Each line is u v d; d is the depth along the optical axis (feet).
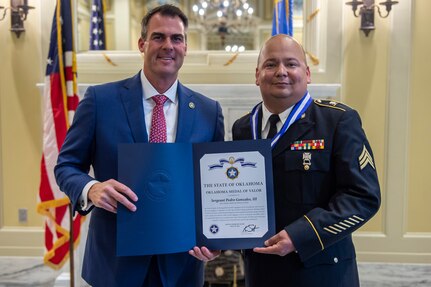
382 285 8.59
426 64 9.57
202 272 4.54
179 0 9.80
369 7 9.37
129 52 9.70
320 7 9.62
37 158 9.93
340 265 4.07
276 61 4.19
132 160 3.76
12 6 9.55
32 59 9.72
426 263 9.77
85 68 9.63
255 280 4.27
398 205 9.75
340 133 4.02
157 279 4.10
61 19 8.13
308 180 4.04
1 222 10.11
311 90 8.75
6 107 9.85
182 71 9.71
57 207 8.18
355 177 3.85
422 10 9.49
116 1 9.77
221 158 4.01
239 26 9.85
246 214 3.97
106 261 4.08
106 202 3.66
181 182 3.88
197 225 3.99
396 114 9.61
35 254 10.07
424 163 9.74
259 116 4.59
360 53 9.57
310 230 3.70
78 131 4.17
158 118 4.23
